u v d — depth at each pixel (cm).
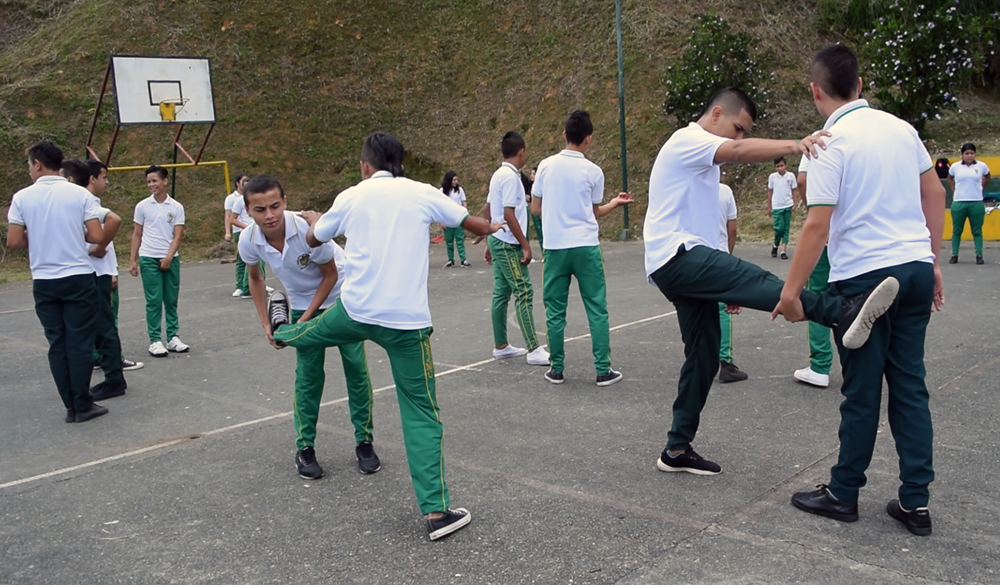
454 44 2573
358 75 2541
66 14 2525
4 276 1655
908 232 332
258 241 414
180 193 2120
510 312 965
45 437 528
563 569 317
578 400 565
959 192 1183
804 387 571
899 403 337
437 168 2323
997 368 587
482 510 378
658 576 308
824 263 561
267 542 354
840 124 341
